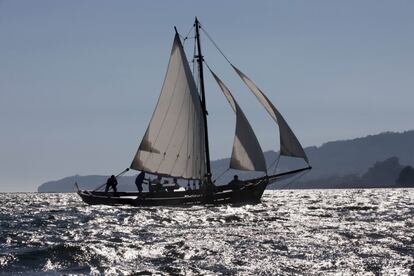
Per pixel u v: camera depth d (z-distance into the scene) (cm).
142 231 5444
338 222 6275
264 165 9106
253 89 9044
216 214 7462
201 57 9662
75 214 7875
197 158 9456
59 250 3878
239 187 9531
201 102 9650
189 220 6612
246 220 6569
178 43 9344
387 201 12575
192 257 3728
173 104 9400
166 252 3922
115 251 3928
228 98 9144
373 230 5306
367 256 3722
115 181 9869
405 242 4384
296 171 9312
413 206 9919
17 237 4969
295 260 3594
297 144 8969
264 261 3572
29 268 3400
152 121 9419
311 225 5888
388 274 3178
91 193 10112
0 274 3238
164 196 9375
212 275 3173
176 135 9438
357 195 18888
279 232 5172
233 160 9181
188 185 9456
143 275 3188
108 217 7250
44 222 6625
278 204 10862
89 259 3656
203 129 9538
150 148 9438
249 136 9081
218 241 4494
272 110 8962
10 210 9694
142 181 9512
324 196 17788
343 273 3212
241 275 3169
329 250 3988
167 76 9294
